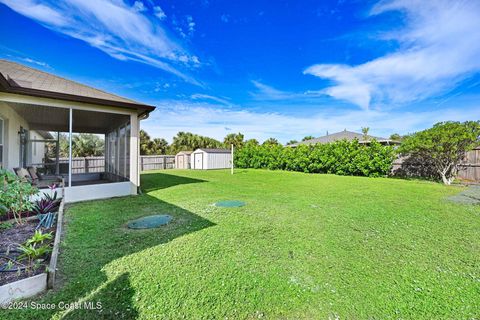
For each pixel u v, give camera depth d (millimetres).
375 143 12586
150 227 3936
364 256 2910
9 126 6195
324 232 3746
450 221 4316
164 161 21797
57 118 7793
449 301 2053
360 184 9422
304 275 2477
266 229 3873
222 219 4422
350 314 1912
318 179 11352
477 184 9266
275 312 1936
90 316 1865
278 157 17969
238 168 21141
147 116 7648
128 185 6977
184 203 5812
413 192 7406
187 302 2039
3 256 2732
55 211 4891
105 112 6676
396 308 1972
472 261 2771
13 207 3967
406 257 2883
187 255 2904
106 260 2764
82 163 10883
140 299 2072
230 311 1940
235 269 2586
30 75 6785
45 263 2574
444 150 9438
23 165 8172
